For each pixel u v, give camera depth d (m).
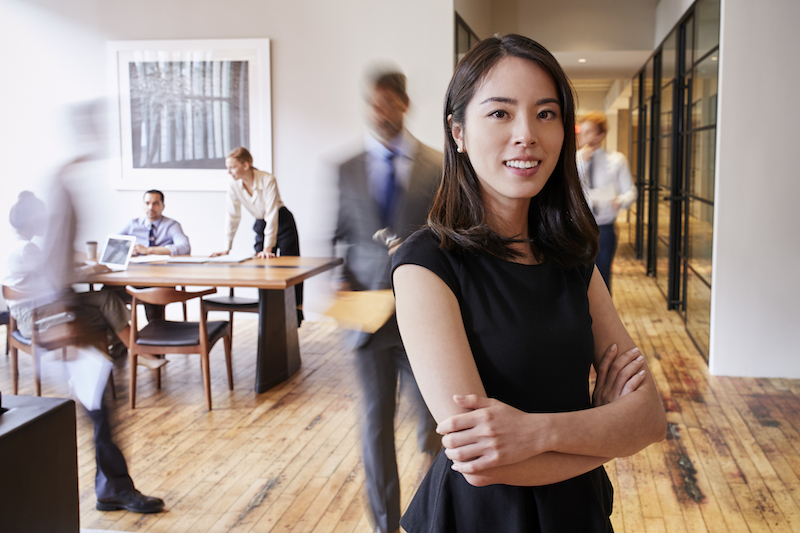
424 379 0.93
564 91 0.98
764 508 2.77
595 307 1.13
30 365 4.88
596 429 0.93
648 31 8.54
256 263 4.67
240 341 5.73
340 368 4.84
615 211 4.89
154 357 4.38
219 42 6.31
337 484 3.03
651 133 8.68
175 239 5.38
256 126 6.38
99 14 6.38
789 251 4.37
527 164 0.96
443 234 0.99
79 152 3.04
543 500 0.98
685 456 3.27
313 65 6.29
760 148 4.33
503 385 0.97
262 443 3.50
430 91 6.15
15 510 1.63
